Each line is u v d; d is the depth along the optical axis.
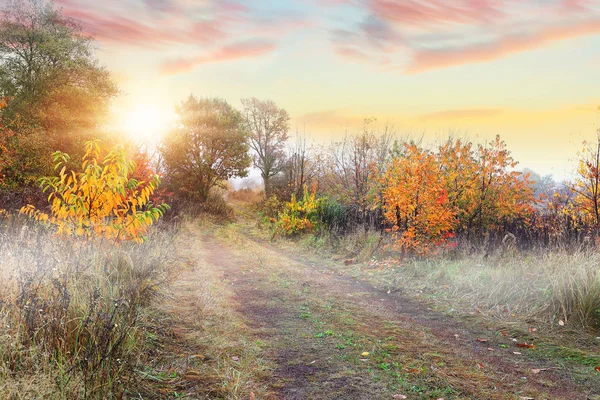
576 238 9.94
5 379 2.69
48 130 17.83
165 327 4.67
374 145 17.98
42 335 3.24
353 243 12.44
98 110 19.75
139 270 6.01
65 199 6.18
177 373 3.59
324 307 6.59
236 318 5.55
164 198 19.36
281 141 35.69
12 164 15.55
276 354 4.38
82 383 2.84
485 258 9.05
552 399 3.52
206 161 24.80
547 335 5.23
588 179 11.94
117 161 6.27
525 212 12.31
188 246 11.84
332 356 4.40
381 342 4.94
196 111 25.64
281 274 9.18
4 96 18.86
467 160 11.91
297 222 15.66
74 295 3.93
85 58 21.22
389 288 8.12
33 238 5.73
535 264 7.94
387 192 11.12
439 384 3.77
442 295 7.33
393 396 3.50
